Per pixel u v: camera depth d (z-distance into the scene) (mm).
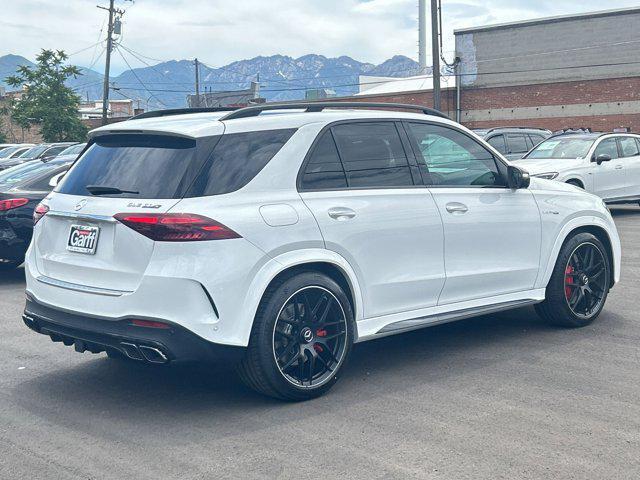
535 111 45688
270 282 4703
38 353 6121
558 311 6547
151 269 4387
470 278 5793
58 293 4828
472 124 47719
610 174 15773
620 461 3883
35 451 4105
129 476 3766
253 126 4863
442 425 4398
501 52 46375
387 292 5293
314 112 5250
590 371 5414
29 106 49812
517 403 4758
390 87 58531
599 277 6797
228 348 4484
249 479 3711
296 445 4133
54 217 5039
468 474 3732
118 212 4547
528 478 3686
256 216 4602
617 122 43344
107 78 50812
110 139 5137
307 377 4879
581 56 44031
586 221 6664
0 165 26094
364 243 5113
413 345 6188
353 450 4055
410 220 5371
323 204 4941
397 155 5492
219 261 4430
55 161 10656
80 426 4473
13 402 4914
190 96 71500
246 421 4516
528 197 6254
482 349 6031
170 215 4387
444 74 47906
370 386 5137
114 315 4477
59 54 49875
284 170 4848
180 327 4355
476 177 5969
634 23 42406
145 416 4629
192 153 4617
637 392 4957
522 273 6203
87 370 5625
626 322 6887
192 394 5043
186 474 3779
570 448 4047
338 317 4984
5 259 9383
